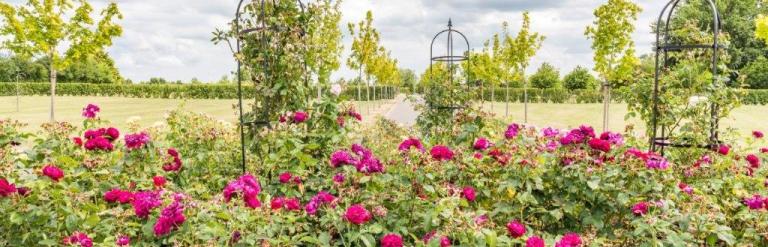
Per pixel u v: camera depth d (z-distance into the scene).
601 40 13.18
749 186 4.52
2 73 44.69
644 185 3.61
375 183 3.52
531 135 4.48
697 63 5.55
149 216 3.12
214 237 2.88
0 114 22.83
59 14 12.75
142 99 39.97
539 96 36.16
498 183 3.81
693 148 5.22
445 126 7.75
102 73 52.47
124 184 4.05
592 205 3.67
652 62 27.02
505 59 19.88
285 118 4.79
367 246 2.89
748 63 34.38
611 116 22.86
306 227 3.15
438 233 3.03
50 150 4.23
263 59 4.93
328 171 4.23
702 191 4.02
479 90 8.20
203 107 29.53
